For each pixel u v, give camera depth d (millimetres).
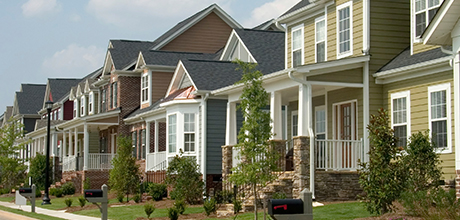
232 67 31406
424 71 20516
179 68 33406
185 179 27078
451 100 19453
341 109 24188
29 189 26719
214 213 22594
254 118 18484
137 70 41219
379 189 16281
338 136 24141
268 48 31203
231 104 27297
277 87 23453
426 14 21328
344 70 22125
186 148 30594
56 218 22906
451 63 18062
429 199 15281
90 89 49906
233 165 26484
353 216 17562
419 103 20719
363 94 22344
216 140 29656
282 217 11852
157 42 44906
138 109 41875
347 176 21906
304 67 21250
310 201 12016
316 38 25766
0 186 53469
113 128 43812
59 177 47812
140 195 30172
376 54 22578
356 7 23234
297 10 26484
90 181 40750
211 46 45188
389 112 22016
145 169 36500
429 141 18672
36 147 57375
